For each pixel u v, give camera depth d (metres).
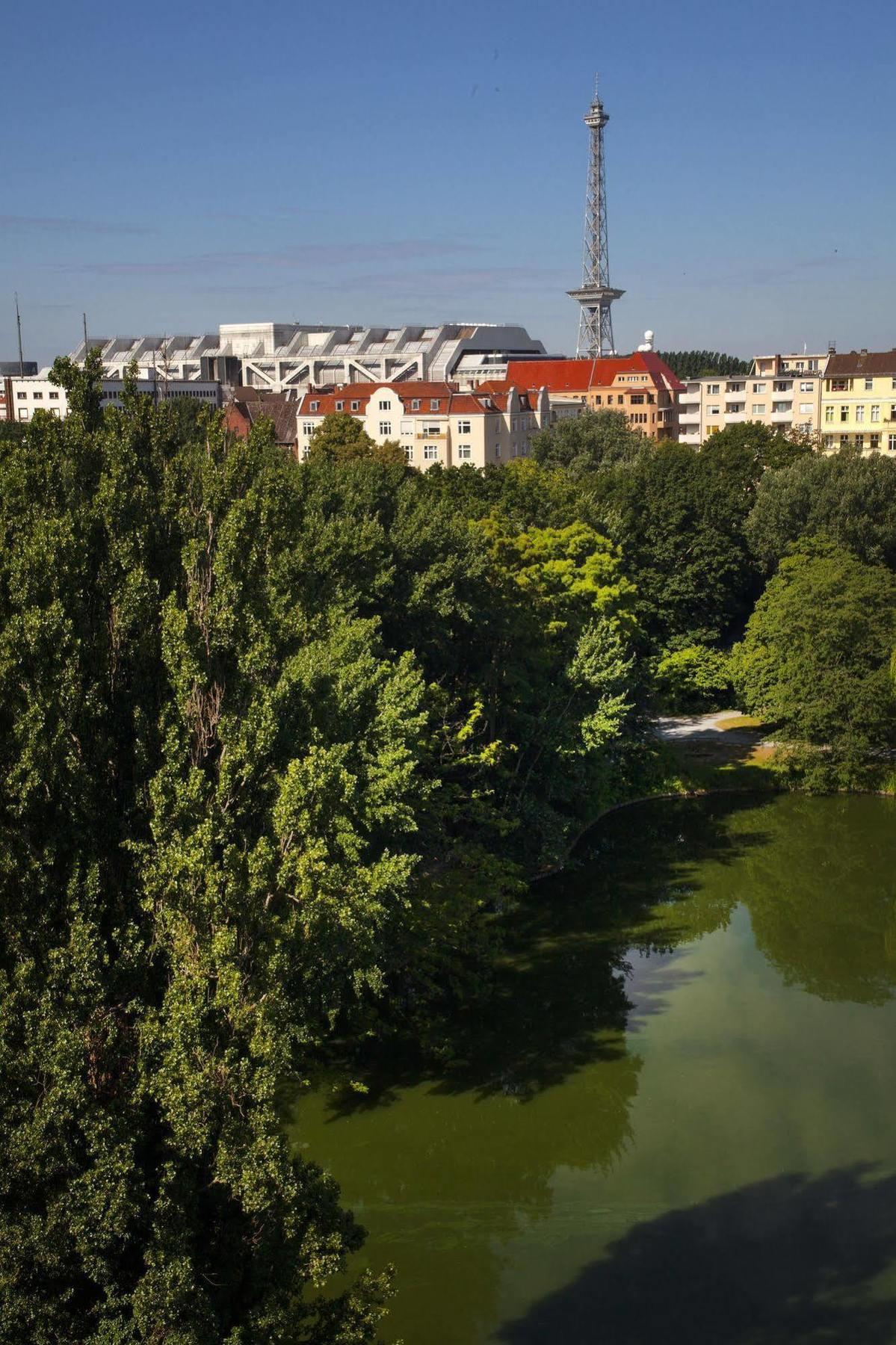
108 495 27.33
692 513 96.12
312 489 61.31
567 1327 31.69
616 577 78.75
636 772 77.31
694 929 57.28
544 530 82.25
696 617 95.06
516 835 62.38
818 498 98.25
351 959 34.94
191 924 23.66
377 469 73.81
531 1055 45.66
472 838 59.03
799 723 75.19
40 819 24.05
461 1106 42.22
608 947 55.22
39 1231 20.47
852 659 75.75
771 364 194.38
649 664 82.44
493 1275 33.81
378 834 41.66
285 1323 22.50
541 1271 34.00
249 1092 22.45
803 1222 36.06
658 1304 32.47
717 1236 35.38
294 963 24.70
